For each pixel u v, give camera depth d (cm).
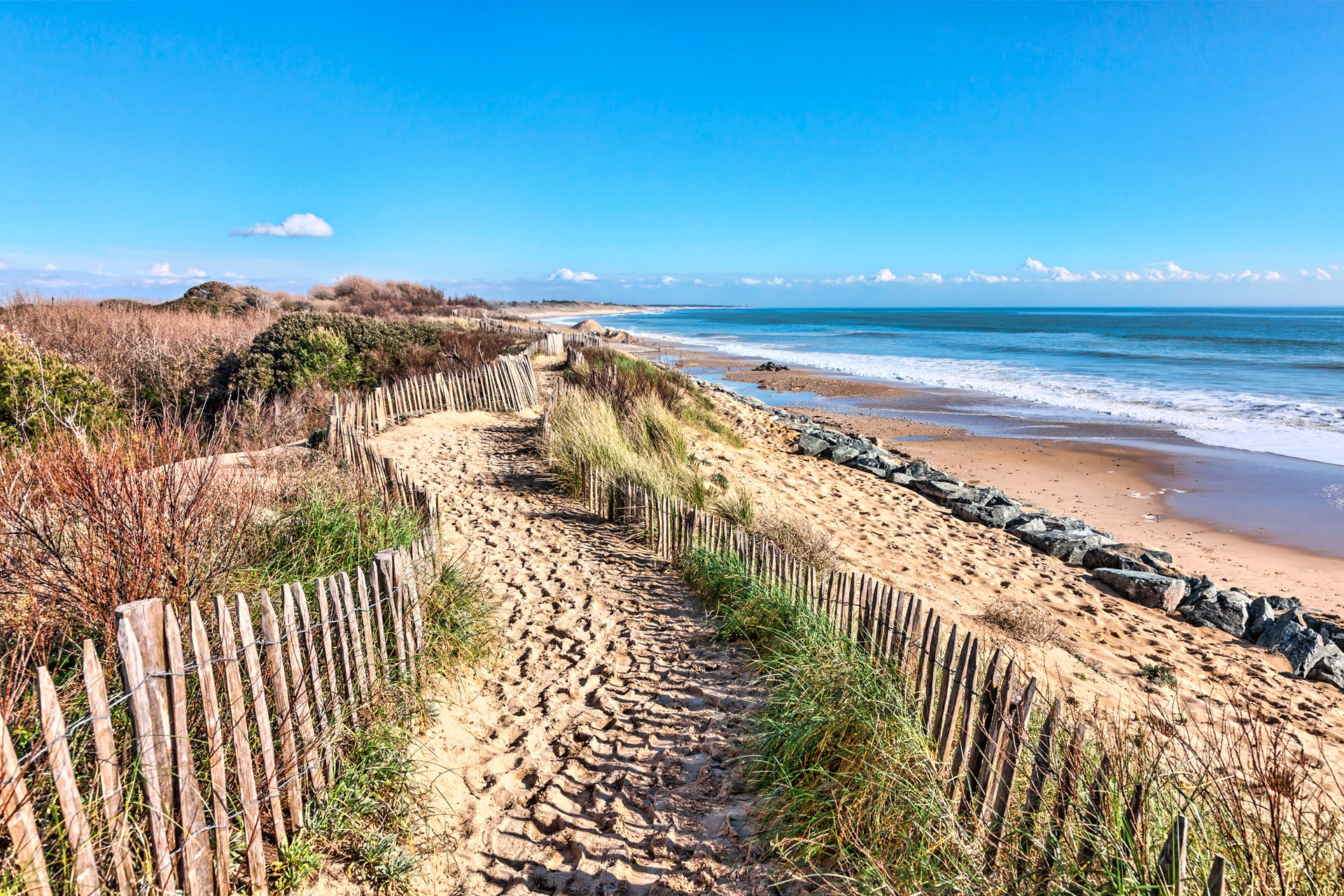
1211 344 5459
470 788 371
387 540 531
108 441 390
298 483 603
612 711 450
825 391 3028
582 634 559
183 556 350
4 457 392
